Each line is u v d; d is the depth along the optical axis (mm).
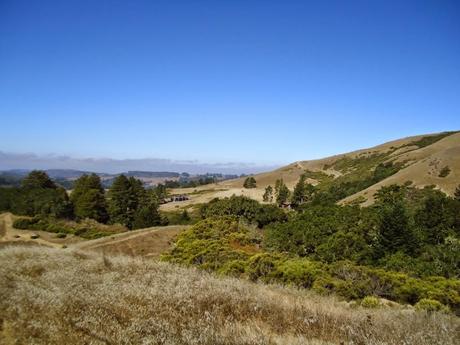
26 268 11555
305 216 34219
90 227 58281
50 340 5867
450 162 65500
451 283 15844
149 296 8258
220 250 23047
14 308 7039
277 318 7832
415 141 154250
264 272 17281
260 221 41938
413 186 61438
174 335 6172
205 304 8320
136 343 5914
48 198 62688
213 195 116938
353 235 26719
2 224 55844
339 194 93000
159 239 38406
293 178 153000
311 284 15891
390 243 25531
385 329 7195
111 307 7441
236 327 6828
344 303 12234
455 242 25078
